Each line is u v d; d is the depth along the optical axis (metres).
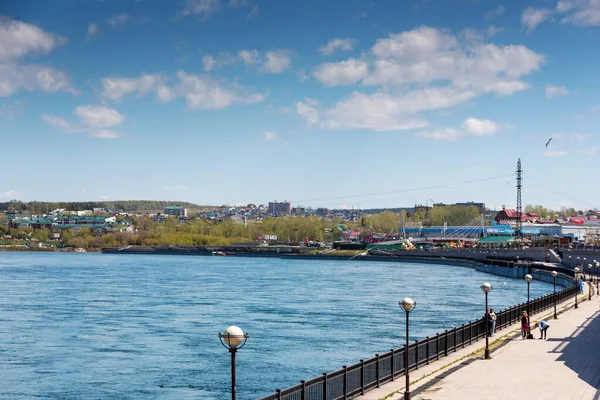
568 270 158.38
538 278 183.88
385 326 90.38
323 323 93.50
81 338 82.88
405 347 39.91
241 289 150.00
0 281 174.38
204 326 91.81
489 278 190.75
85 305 117.38
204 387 58.88
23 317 101.62
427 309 108.94
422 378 42.66
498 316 64.50
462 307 111.50
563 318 74.94
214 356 71.25
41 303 120.62
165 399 55.44
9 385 60.16
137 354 72.81
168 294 137.38
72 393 57.50
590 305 90.19
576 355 50.97
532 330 64.94
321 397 34.66
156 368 66.12
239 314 104.25
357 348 74.38
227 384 59.69
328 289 150.25
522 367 46.22
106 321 97.19
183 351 74.19
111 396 56.47
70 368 66.50
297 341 78.94
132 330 88.81
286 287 155.62
